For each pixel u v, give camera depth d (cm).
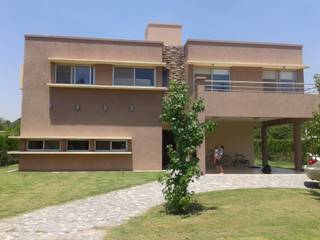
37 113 2291
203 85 2117
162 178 1151
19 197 1411
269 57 2580
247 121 2834
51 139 2288
